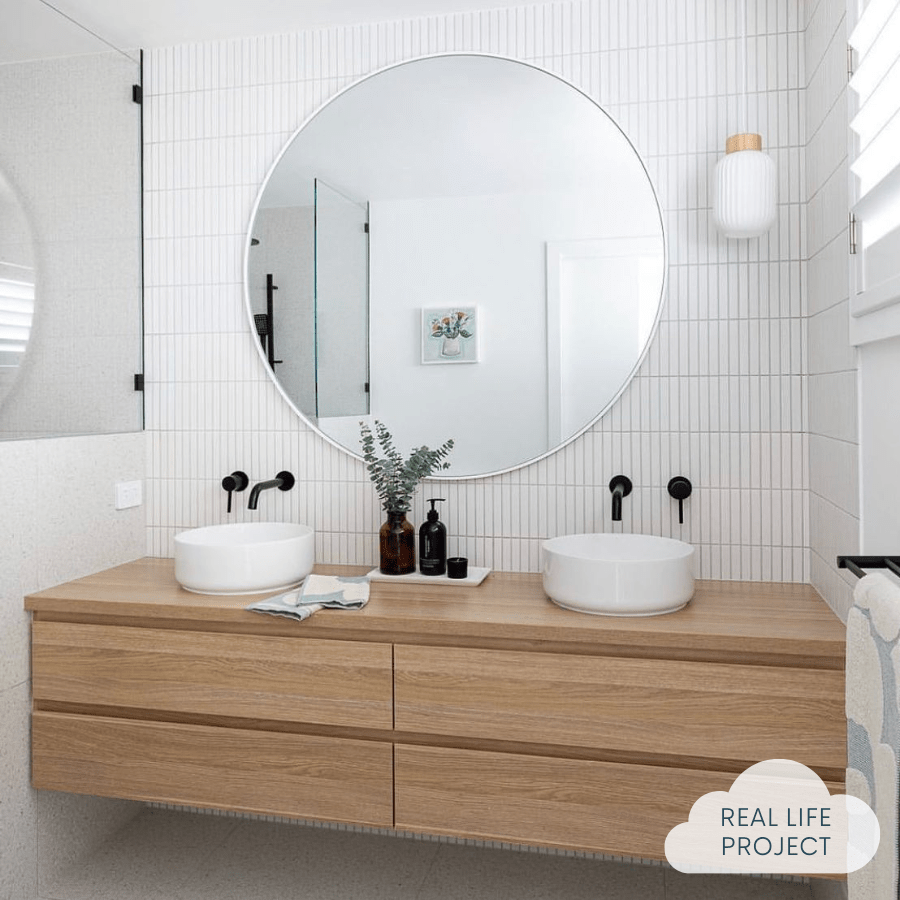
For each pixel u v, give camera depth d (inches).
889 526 59.3
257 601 81.4
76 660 83.3
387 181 95.1
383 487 90.3
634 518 90.9
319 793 78.4
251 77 98.7
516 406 92.7
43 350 86.6
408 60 94.3
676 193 88.8
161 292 101.9
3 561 81.0
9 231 82.1
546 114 91.4
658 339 89.7
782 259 86.8
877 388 62.0
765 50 86.6
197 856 94.9
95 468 93.5
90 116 93.2
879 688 39.1
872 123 57.2
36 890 86.1
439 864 93.4
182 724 81.9
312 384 97.7
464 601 81.0
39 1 85.9
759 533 88.4
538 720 73.6
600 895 87.1
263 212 98.5
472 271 93.2
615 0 89.6
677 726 71.0
